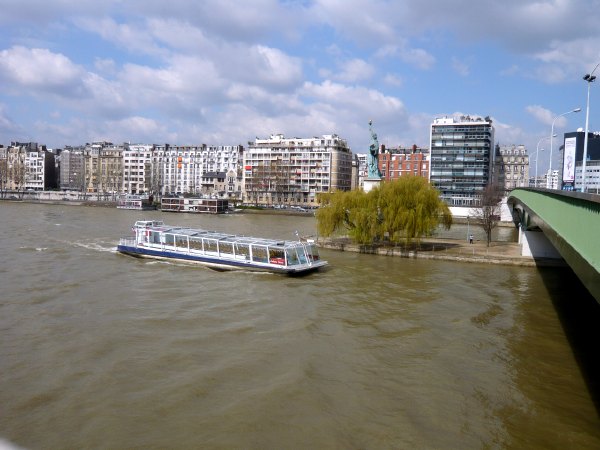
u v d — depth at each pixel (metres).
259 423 22.38
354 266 60.31
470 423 22.55
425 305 41.81
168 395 24.84
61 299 41.34
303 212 173.62
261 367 28.38
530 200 48.97
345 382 26.59
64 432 21.52
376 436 21.47
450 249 72.69
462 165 188.00
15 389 25.20
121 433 21.47
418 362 29.42
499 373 27.97
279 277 52.81
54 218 123.12
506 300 43.91
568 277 55.25
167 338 32.75
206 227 114.12
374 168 88.19
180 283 48.88
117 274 52.19
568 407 24.06
